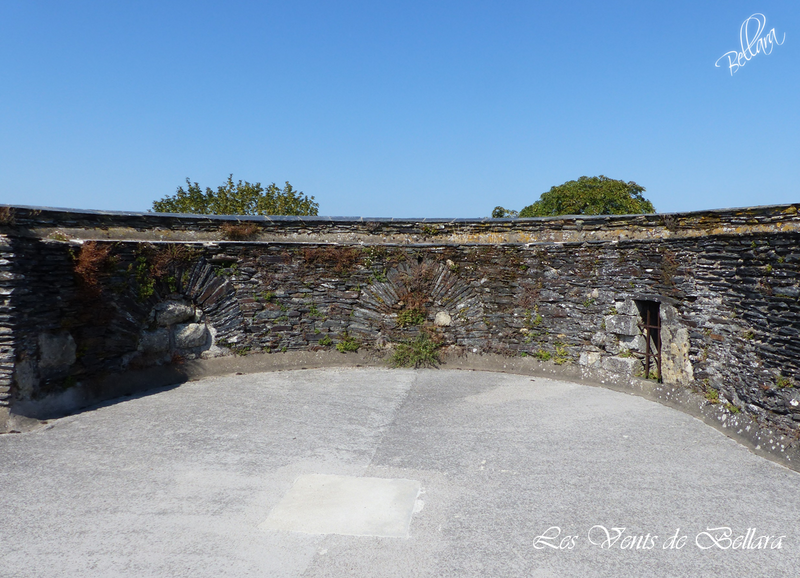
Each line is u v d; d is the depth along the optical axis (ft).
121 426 25.07
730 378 25.03
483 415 27.37
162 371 33.63
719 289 25.98
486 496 18.11
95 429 24.58
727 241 25.32
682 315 28.81
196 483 18.86
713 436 24.04
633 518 16.63
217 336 36.32
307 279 38.34
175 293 34.78
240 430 24.63
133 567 13.71
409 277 38.88
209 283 35.68
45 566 13.69
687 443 23.20
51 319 26.99
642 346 32.22
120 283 31.45
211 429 24.71
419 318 39.37
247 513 16.71
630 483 19.17
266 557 14.29
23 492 17.95
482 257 38.50
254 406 28.58
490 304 38.55
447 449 22.52
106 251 30.14
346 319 39.01
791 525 16.17
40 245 26.48
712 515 16.81
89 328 29.60
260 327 37.45
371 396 30.89
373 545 14.94
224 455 21.52
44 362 26.43
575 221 36.55
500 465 20.80
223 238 37.99
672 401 28.91
